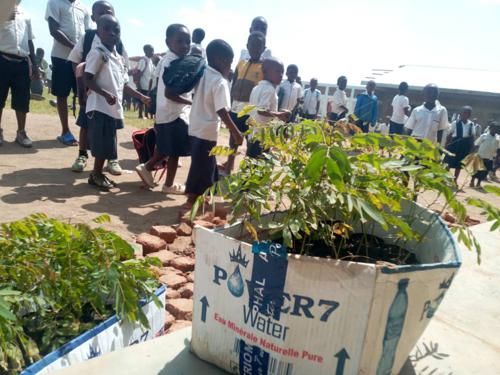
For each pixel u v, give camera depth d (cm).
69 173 536
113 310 186
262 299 127
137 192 500
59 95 668
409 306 123
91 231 179
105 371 142
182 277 295
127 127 984
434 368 161
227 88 407
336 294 118
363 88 1856
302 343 124
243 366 136
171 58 459
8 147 625
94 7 550
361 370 121
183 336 165
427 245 160
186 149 485
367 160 141
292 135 152
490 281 270
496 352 181
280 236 157
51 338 166
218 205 431
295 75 743
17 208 389
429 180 153
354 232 187
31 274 169
